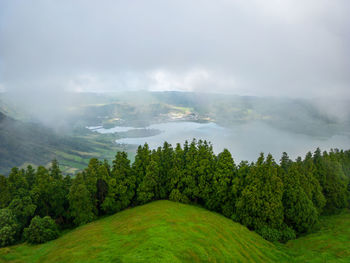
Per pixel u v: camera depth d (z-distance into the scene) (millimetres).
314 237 40188
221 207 50594
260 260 30531
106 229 38312
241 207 44750
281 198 42906
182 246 27406
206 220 40812
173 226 34750
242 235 37719
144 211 45906
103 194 52000
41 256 31156
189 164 54125
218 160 53281
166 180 56875
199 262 25047
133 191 54344
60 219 49906
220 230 37031
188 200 53250
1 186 44250
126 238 31219
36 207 45156
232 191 48250
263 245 36281
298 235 42719
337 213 53281
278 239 40094
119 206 51812
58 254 29797
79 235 37250
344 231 41281
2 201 43375
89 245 30906
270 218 41062
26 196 44781
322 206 49719
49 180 48906
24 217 42688
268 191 42250
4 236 36656
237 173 50906
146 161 56688
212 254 27609
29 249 34875
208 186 51844
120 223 40406
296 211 42594
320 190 50781
